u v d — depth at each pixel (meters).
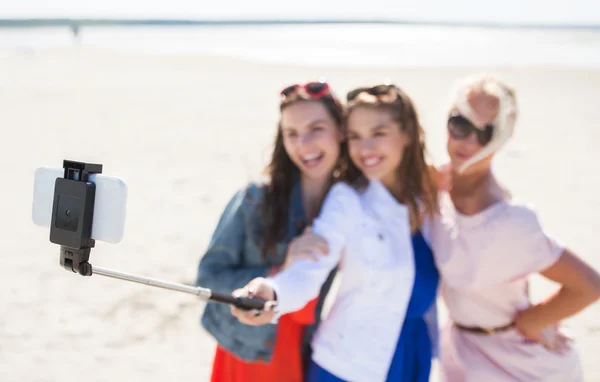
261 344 2.62
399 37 48.09
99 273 2.01
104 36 42.78
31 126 12.80
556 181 9.37
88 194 1.92
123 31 50.22
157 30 53.91
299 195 2.76
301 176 2.78
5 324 5.05
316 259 2.45
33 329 4.98
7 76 19.88
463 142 2.59
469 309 2.75
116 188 1.92
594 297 2.59
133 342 4.84
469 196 2.67
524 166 10.19
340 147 2.74
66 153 10.64
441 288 2.88
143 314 5.25
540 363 2.71
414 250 2.70
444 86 18.77
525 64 25.95
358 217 2.55
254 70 22.98
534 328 2.66
